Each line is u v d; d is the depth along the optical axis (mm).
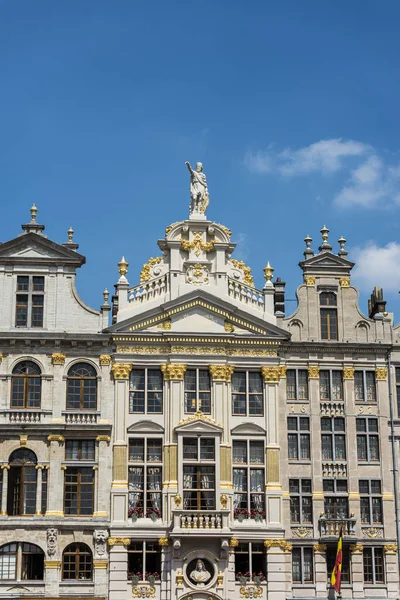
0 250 63062
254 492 61125
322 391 63719
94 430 60562
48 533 58688
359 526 61406
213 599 58562
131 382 62000
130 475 60469
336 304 65312
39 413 60719
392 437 62812
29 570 58625
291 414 62844
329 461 62344
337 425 63281
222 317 63312
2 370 61344
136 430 60969
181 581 58375
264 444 61844
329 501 61875
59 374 61531
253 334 63125
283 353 63750
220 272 64312
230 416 61969
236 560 59875
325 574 60312
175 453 60531
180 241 64438
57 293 63031
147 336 62281
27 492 59812
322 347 63938
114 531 59062
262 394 62781
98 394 61438
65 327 62469
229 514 59594
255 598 59094
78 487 60094
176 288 63719
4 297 62594
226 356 62688
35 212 65500
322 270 65688
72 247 65000
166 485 60031
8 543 58656
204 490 60219
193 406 61781
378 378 64188
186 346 62500
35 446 60250
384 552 61219
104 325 62500
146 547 59344
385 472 62594
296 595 59781
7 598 57250
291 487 61719
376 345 64375
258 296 64562
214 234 65250
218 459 60562
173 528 58500
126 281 63531
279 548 59969
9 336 61469
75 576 58750
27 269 63219
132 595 58281
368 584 60688
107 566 58656
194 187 65812
